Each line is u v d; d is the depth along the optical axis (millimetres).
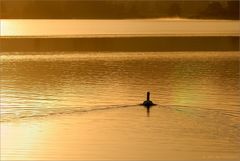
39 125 74000
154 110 84500
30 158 60688
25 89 104938
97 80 118500
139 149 63875
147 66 147250
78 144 65438
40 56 172625
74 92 101312
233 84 113250
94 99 93938
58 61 158750
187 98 95938
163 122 75938
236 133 70188
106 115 80500
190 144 65875
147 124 75125
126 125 74375
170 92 103000
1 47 194750
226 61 161125
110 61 159250
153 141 66562
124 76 125750
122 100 93500
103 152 62688
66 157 60938
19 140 66562
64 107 86062
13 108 84625
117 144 65375
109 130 71500
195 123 75688
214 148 63594
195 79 121375
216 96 97750
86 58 167250
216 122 76125
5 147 63906
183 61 160500
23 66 145875
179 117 79375
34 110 83188
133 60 162500
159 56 174875
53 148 63969
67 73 130750
